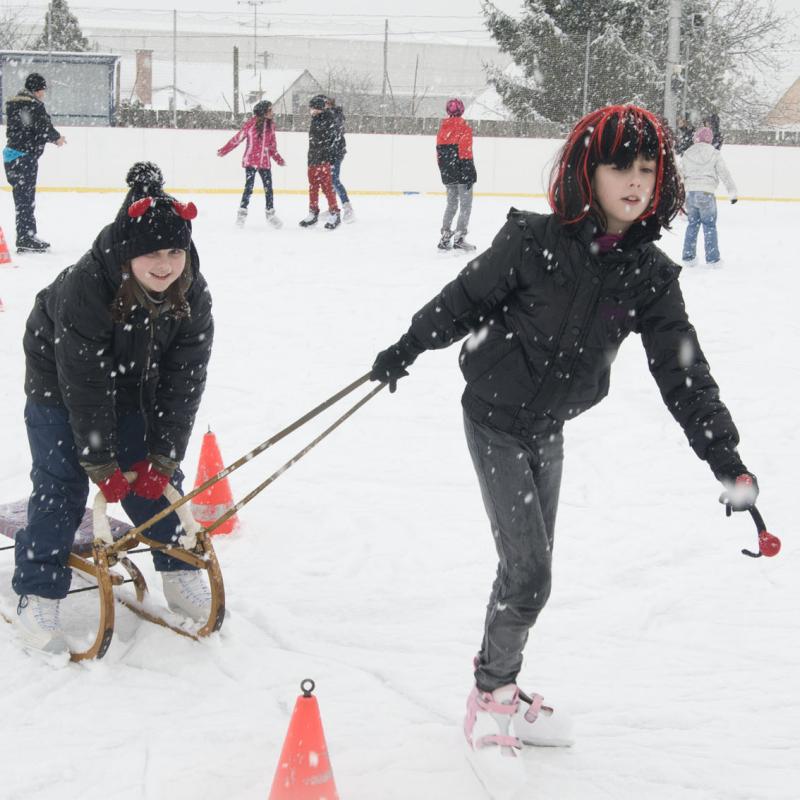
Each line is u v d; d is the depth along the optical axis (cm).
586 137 253
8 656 338
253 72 2583
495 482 279
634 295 270
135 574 365
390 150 2097
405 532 459
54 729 296
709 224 1231
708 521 475
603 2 2830
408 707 314
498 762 269
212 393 670
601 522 473
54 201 1723
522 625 278
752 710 317
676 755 292
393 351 285
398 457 562
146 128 1991
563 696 323
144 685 323
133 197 308
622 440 595
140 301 312
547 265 263
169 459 344
